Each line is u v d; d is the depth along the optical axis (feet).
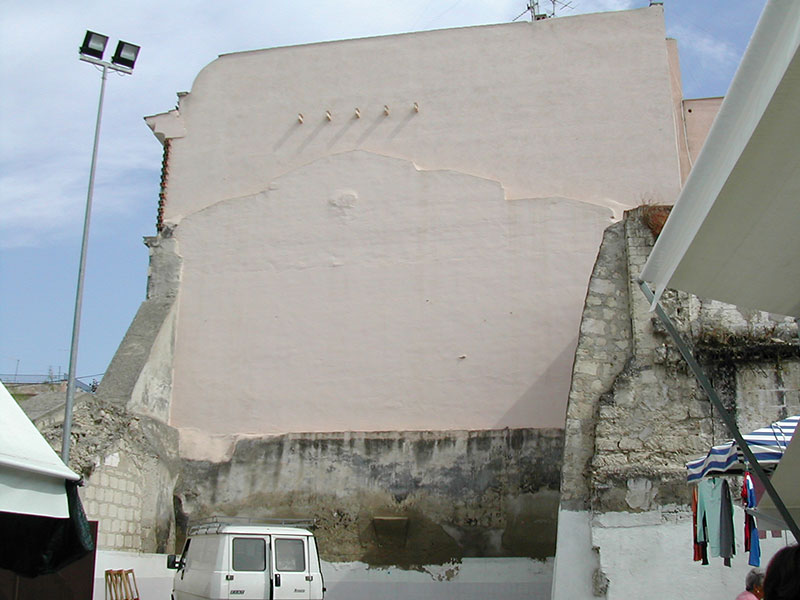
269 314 66.59
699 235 19.47
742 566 38.99
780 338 42.47
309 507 58.18
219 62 75.77
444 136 69.87
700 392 42.63
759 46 14.85
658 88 67.77
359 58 73.31
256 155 72.59
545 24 71.00
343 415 63.05
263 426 63.98
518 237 64.23
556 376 60.54
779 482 24.39
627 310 45.55
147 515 55.83
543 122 68.64
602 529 41.24
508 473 56.49
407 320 64.13
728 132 16.79
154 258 69.62
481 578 54.49
